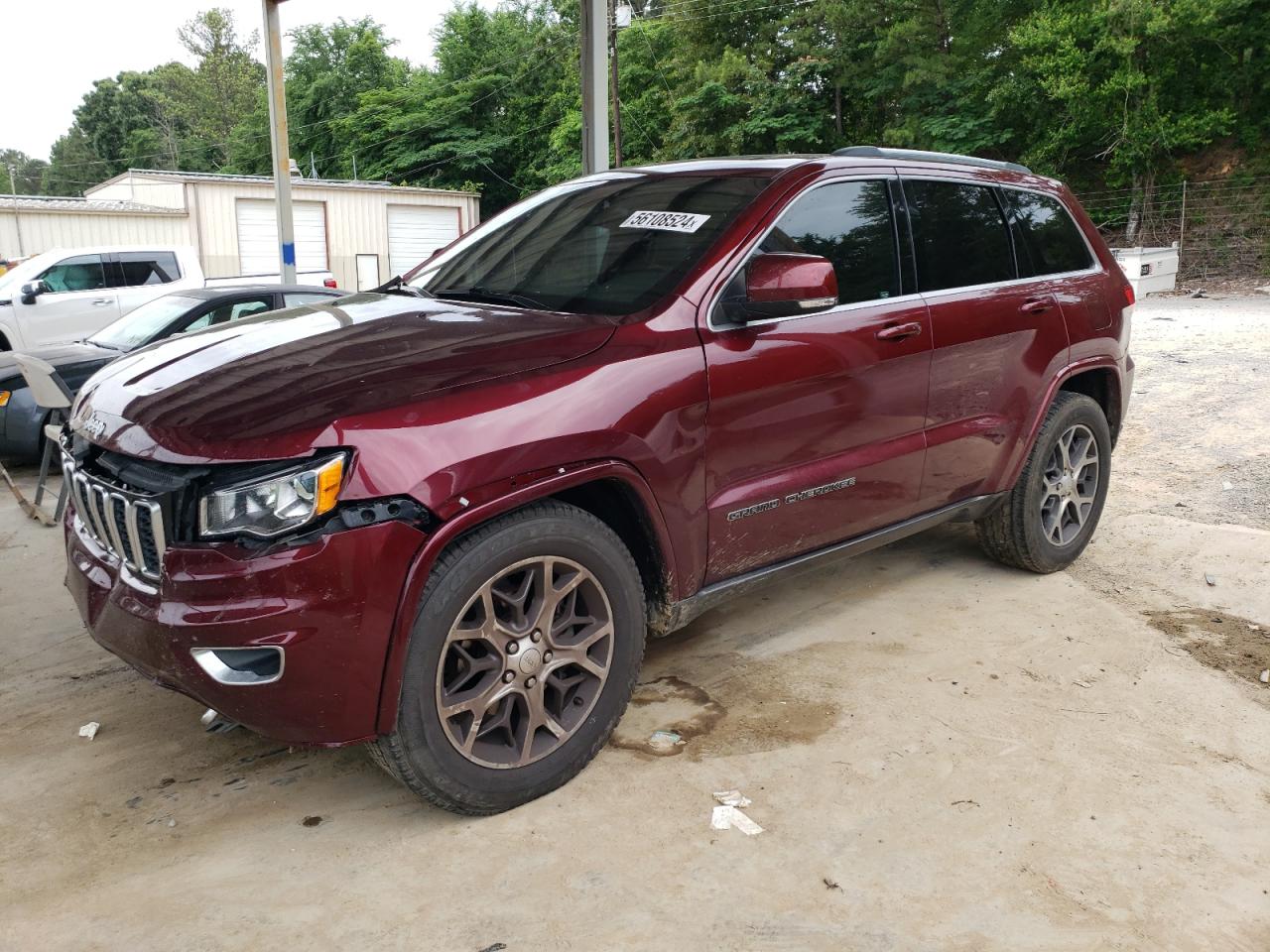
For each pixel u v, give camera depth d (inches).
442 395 97.0
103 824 106.2
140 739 125.3
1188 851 100.7
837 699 133.4
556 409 101.8
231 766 118.7
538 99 2161.7
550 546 103.1
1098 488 182.7
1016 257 162.7
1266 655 147.6
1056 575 181.2
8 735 126.2
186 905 92.4
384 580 91.5
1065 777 114.1
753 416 120.5
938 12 1248.8
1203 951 86.5
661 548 114.3
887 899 92.7
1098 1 1035.3
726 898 92.7
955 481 153.7
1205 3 975.6
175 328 290.4
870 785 112.0
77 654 152.5
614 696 112.7
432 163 2146.9
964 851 100.1
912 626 158.7
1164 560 187.5
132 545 97.3
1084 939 87.7
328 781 114.9
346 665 91.4
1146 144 1042.7
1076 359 169.6
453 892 93.7
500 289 133.6
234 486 89.8
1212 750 120.9
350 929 88.9
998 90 1122.0
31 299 458.3
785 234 127.9
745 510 121.9
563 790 110.7
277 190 483.5
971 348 149.3
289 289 316.8
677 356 113.0
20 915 91.1
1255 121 1077.8
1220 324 553.6
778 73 1466.5
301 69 2532.0
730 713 129.4
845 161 139.4
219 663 90.4
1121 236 1112.8
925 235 147.4
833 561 140.6
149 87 3270.2
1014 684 137.9
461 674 101.2
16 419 262.1
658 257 125.0
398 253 1238.9
